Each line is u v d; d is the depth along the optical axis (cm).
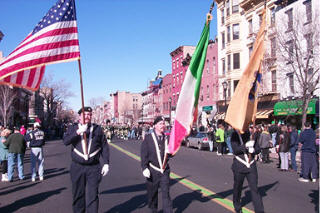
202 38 538
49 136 4459
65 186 886
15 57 529
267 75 2642
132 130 4025
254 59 588
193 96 538
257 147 539
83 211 491
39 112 6228
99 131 498
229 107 570
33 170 978
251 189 529
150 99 7081
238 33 3216
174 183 900
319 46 1909
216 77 3553
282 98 2500
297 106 2116
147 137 516
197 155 1823
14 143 978
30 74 546
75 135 476
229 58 3309
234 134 557
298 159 1572
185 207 633
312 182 950
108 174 1077
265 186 886
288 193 789
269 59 2339
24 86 541
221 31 3512
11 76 532
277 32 2109
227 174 1073
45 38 531
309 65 1980
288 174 1120
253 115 570
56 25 537
